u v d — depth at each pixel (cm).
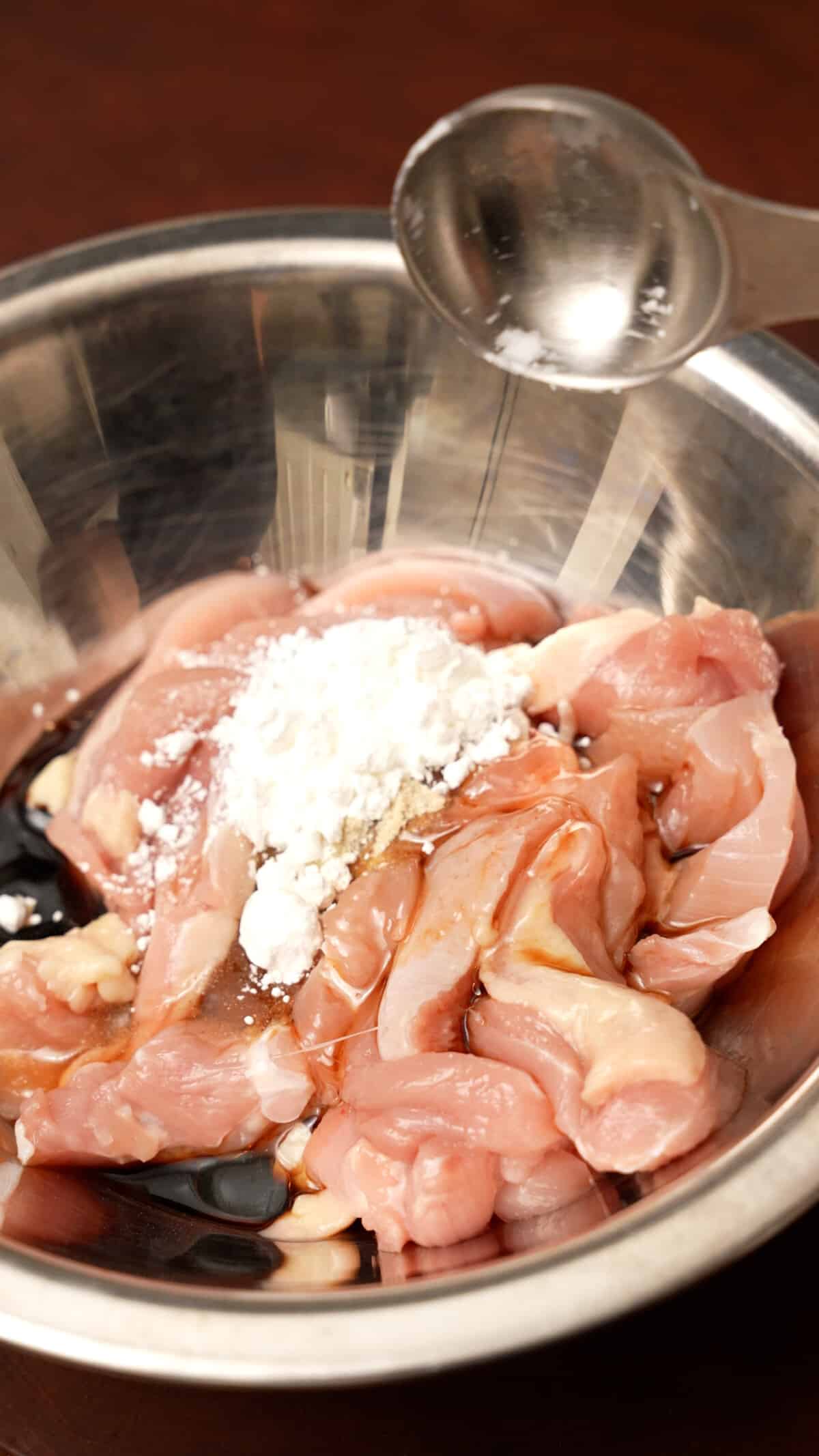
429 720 29
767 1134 24
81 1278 23
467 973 27
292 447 34
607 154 27
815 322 37
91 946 29
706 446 31
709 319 27
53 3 45
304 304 33
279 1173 28
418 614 33
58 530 33
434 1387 26
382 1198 26
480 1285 23
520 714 31
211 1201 28
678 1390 26
